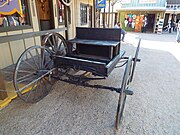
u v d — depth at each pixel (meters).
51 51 2.93
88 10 8.18
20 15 3.73
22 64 3.48
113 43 2.58
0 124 2.09
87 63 2.22
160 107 2.56
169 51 7.03
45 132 1.98
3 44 3.47
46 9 5.20
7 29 3.47
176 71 4.34
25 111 2.37
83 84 2.44
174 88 3.26
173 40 10.55
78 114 2.34
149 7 15.29
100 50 2.92
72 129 2.03
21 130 2.00
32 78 2.73
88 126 2.09
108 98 2.80
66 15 3.81
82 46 3.06
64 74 2.73
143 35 13.43
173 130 2.05
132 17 16.34
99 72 2.19
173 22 17.73
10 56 3.69
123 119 2.24
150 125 2.13
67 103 2.62
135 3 16.22
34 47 2.46
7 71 3.23
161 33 14.82
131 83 3.45
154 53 6.59
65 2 3.70
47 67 2.74
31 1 4.14
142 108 2.51
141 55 6.18
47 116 2.27
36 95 2.76
